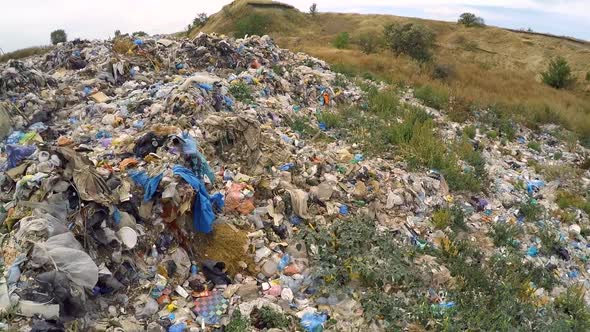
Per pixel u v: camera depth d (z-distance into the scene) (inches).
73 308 179.6
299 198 285.6
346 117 487.2
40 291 176.1
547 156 521.3
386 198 323.9
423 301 227.0
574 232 343.3
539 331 222.5
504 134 561.3
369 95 588.7
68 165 231.9
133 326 189.8
